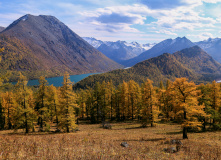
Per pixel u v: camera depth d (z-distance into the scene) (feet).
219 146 54.54
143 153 36.52
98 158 27.09
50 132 100.07
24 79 94.38
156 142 59.00
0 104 128.98
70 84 100.89
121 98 170.81
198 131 104.73
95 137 68.64
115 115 186.19
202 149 46.70
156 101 127.65
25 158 24.77
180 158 34.86
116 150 37.50
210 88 121.60
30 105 112.78
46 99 112.98
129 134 88.94
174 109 77.05
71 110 101.14
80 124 166.30
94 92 175.42
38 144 37.17
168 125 134.82
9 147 31.65
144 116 127.54
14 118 94.89
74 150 32.60
